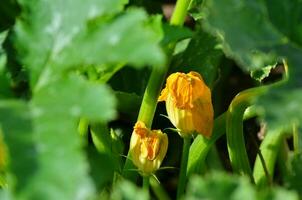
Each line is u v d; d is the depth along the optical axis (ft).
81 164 2.85
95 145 3.91
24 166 2.86
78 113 2.97
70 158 2.86
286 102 3.05
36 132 2.94
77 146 2.90
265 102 3.05
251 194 2.93
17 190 2.81
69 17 3.18
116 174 3.81
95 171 3.34
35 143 2.91
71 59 3.14
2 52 3.72
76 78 3.05
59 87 3.05
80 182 2.81
